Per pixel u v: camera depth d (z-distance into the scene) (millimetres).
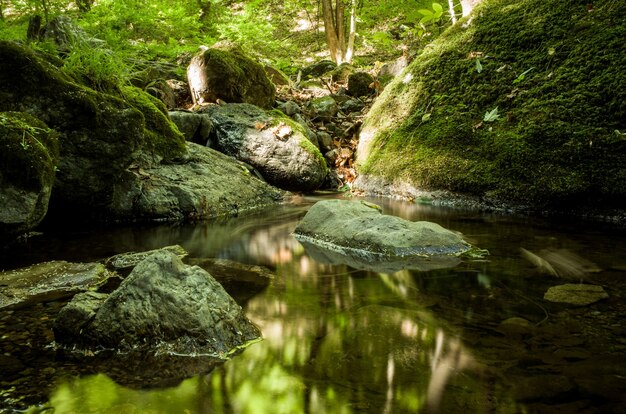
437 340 1890
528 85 5223
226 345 1835
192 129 6184
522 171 4773
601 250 3246
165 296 1884
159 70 8352
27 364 1692
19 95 3783
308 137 7027
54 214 4316
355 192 6363
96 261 3094
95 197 4297
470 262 3062
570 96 4777
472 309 2227
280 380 1597
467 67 5957
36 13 6875
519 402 1444
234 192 5422
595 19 5094
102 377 1610
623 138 4195
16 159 3092
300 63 14680
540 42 5445
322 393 1513
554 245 3406
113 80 4953
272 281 2725
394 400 1467
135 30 9789
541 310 2191
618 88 4441
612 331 1944
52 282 2586
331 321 2109
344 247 3598
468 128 5465
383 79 9570
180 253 3410
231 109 6773
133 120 4270
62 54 5352
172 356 1760
